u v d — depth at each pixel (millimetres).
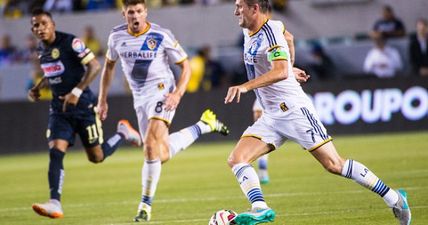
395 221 20344
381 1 57188
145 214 22344
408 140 44188
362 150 40375
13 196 31344
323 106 50219
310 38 57812
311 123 18812
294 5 57875
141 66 23188
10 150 53344
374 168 32625
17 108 53344
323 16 57750
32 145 53250
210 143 52625
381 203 23438
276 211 23188
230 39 59094
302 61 53906
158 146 22781
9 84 57625
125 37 23141
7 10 62594
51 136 25406
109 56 23609
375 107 49750
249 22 18656
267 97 19062
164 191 29922
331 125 50125
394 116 49531
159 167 22531
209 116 26047
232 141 51906
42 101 53219
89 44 55969
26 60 59562
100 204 27328
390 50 52656
